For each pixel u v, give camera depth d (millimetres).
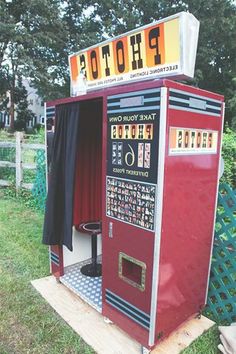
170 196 2051
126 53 2307
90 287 3027
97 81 2613
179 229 2191
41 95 24594
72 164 2721
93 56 2611
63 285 3156
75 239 3443
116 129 2213
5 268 3471
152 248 2062
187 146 2115
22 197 6352
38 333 2471
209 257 2605
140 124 2029
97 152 3492
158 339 2229
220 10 25078
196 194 2291
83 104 3012
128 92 2080
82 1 26438
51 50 24594
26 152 6426
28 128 32281
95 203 3562
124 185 2201
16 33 21016
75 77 2865
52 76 24766
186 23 1920
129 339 2414
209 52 24922
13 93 27969
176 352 2285
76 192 3398
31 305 2814
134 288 2244
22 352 2291
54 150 2869
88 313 2723
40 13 22625
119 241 2309
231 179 4449
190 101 2072
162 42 2045
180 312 2404
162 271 2113
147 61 2168
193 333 2490
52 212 2912
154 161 1975
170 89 1902
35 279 3266
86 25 26375
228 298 2662
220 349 2271
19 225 4895
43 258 3746
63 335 2449
